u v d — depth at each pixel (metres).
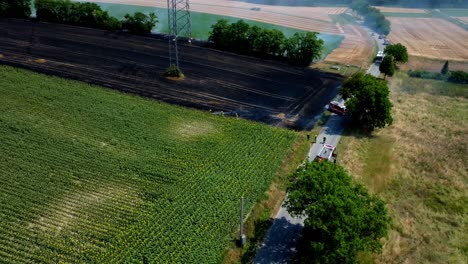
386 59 71.62
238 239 37.25
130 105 60.06
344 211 32.69
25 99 59.97
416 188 45.66
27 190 41.97
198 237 37.03
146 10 116.62
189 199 41.44
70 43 82.94
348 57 85.06
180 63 76.19
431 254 36.69
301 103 63.53
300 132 55.06
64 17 94.25
